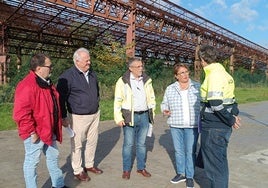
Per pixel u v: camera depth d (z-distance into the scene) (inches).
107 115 531.8
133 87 219.3
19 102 160.6
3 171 236.5
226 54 1675.7
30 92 161.8
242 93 1316.4
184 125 210.1
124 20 906.7
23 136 164.4
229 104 163.5
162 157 284.5
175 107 213.8
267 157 292.4
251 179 230.5
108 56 901.2
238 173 243.4
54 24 1002.7
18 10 834.2
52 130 172.9
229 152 309.3
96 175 231.3
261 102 926.4
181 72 209.9
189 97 210.7
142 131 227.0
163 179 226.1
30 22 971.3
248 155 298.5
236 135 400.8
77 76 211.5
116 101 219.1
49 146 178.1
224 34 1593.3
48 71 169.9
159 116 563.2
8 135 361.4
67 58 1048.8
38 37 1031.0
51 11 892.0
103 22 1003.3
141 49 1423.5
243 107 769.6
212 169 166.6
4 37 911.0
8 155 279.3
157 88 991.6
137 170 235.5
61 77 208.2
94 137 231.1
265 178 233.1
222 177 165.5
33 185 171.8
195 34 1344.7
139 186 211.0
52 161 180.5
